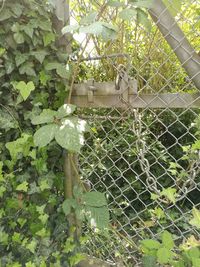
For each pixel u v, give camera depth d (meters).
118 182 2.02
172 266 1.19
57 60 1.36
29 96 1.32
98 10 1.27
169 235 1.09
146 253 1.12
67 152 1.40
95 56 1.44
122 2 1.26
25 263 1.32
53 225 1.42
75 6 1.48
